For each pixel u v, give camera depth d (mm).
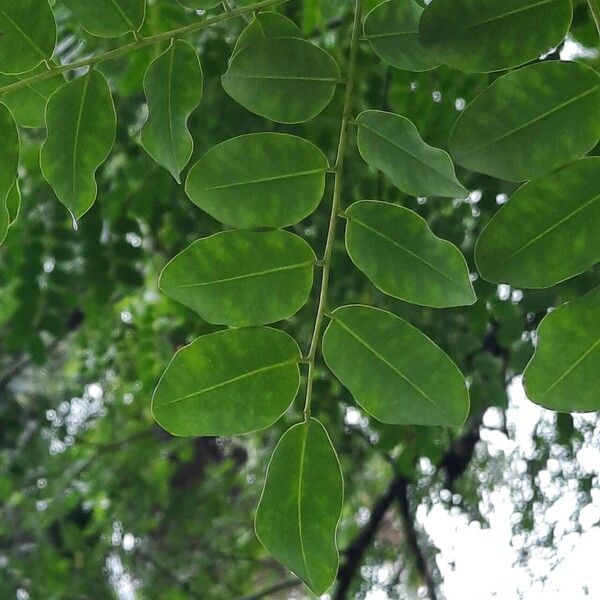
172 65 329
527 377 280
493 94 288
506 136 288
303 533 290
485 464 1128
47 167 329
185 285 313
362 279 749
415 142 309
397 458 864
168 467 1512
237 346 307
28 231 817
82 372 1239
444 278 307
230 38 683
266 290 316
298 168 323
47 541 1472
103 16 330
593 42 507
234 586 1456
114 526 1470
